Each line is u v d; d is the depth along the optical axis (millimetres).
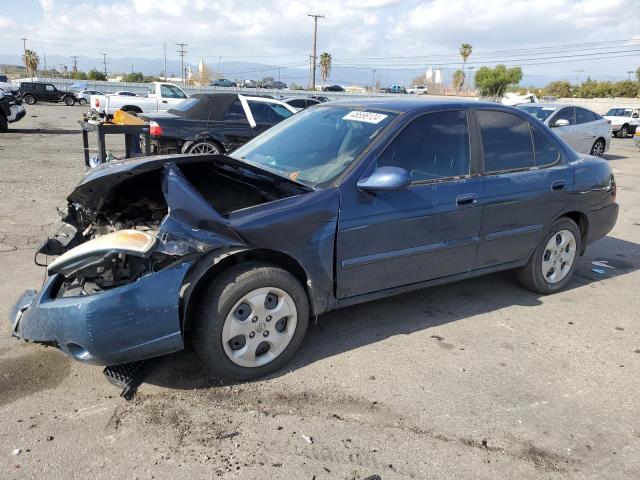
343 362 3576
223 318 3086
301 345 3787
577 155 4973
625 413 3137
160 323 2924
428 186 3812
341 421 2953
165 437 2771
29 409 2967
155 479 2488
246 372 3256
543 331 4164
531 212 4441
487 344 3912
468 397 3227
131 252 2799
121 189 3840
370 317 4293
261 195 3715
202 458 2627
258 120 10883
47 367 3395
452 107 4105
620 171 13688
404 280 3857
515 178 4297
